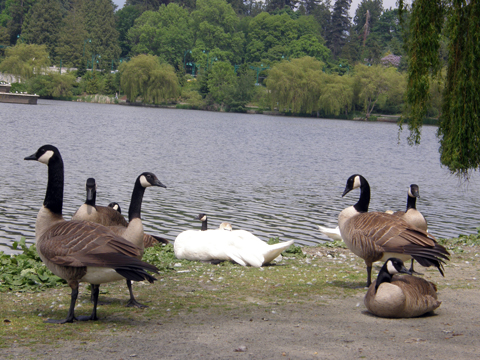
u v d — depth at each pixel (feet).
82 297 26.66
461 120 48.11
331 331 20.67
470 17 47.60
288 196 85.51
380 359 17.34
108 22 619.67
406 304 22.45
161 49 626.64
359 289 28.89
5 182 83.71
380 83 450.30
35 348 18.22
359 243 26.63
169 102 507.30
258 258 35.09
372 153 190.08
